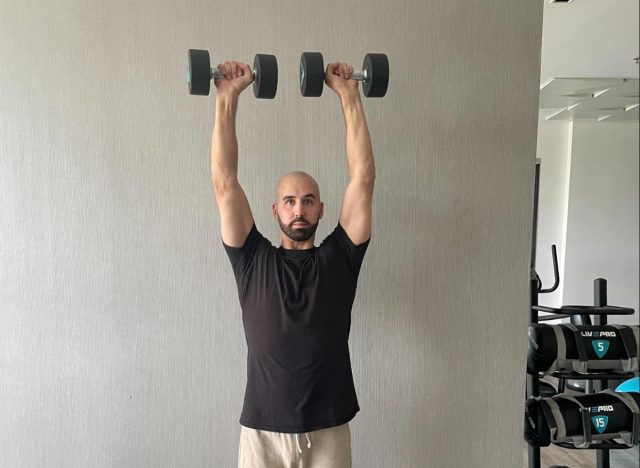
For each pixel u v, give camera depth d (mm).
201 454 1672
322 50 1628
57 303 1607
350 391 1303
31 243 1594
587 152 3783
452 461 1748
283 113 1633
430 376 1729
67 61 1568
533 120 1711
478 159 1702
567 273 3832
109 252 1611
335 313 1269
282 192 1311
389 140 1672
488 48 1681
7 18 1549
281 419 1239
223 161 1236
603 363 1727
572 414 1684
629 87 2955
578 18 2201
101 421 1639
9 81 1561
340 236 1323
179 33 1588
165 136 1606
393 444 1728
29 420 1623
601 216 3818
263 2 1604
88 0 1563
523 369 1751
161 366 1643
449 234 1708
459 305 1724
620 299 3861
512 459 1763
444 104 1680
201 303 1643
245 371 1668
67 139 1583
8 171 1579
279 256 1291
